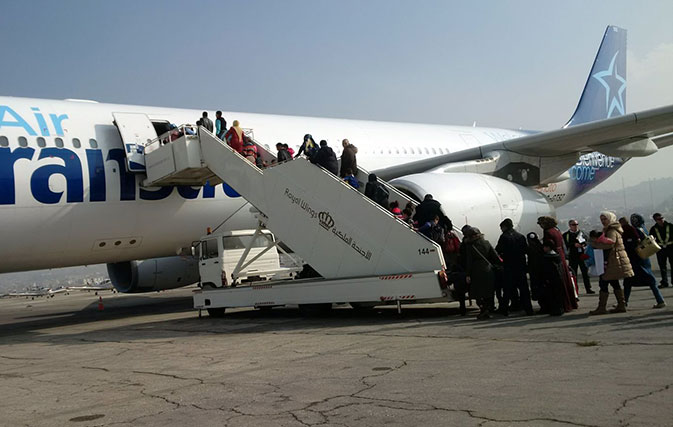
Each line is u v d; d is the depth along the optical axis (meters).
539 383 4.09
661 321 6.39
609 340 5.50
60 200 10.54
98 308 18.67
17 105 10.74
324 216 9.05
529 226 11.29
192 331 9.14
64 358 7.24
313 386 4.57
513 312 8.32
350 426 3.45
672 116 10.87
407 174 13.41
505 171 13.09
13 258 10.59
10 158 10.00
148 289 16.23
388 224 8.38
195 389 4.79
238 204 13.02
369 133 15.84
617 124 11.29
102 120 11.63
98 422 3.97
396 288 8.21
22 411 4.46
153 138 11.76
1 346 9.20
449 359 5.20
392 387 4.32
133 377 5.54
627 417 3.20
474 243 7.77
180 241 12.75
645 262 7.46
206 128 11.31
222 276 11.40
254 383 4.85
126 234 11.66
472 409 3.59
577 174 18.86
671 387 3.72
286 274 12.14
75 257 11.48
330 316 9.76
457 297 8.19
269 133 13.80
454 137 18.12
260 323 9.45
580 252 11.01
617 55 22.27
